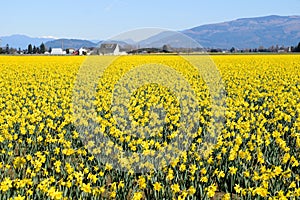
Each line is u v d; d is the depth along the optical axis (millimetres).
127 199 7832
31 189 7297
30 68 35562
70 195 7160
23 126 11344
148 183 7738
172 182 8156
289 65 35938
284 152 9688
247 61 40875
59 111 13664
